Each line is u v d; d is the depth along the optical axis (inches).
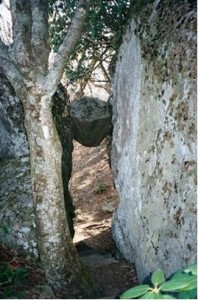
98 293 171.5
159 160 170.1
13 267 168.6
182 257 141.9
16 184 205.9
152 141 179.8
